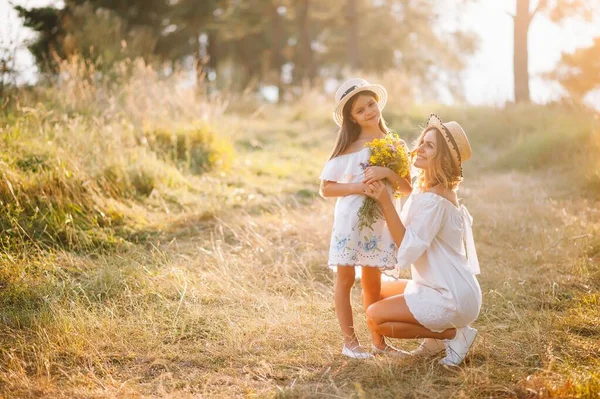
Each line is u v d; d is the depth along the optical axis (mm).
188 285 4613
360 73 16344
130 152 7418
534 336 3721
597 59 21422
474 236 5938
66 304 4164
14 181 5656
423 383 3160
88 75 9922
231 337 3793
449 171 3391
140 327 3926
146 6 21328
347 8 22859
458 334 3389
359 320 4059
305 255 5438
